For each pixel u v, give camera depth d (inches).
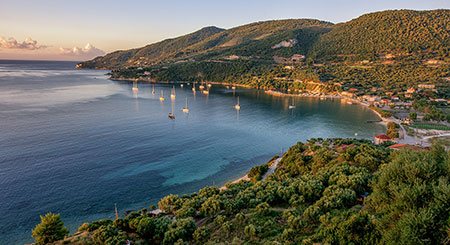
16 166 3366.1
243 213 1931.6
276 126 5821.9
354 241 1219.9
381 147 3373.5
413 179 1130.0
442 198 975.0
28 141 4247.0
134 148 4205.2
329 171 2448.3
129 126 5403.5
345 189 1941.4
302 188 2103.8
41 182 3026.6
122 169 3474.4
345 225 1267.2
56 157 3695.9
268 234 1630.2
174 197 2388.0
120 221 1947.6
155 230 1818.4
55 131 4832.7
